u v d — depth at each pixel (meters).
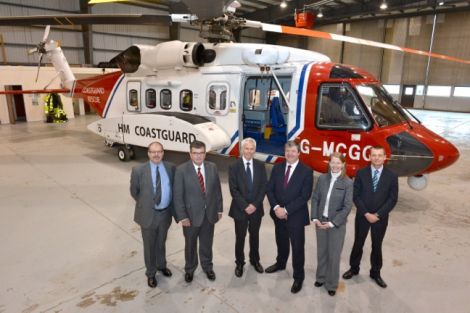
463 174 6.89
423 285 3.12
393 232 4.21
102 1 4.22
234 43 5.91
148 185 2.86
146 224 2.88
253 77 5.65
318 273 3.04
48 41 9.20
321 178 2.89
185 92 6.46
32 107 14.00
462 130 12.53
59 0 17.03
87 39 18.30
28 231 4.16
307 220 2.96
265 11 20.23
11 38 16.17
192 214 2.93
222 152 6.16
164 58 6.42
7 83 13.05
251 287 3.07
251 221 3.15
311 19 6.71
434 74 21.16
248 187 3.04
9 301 2.86
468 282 3.18
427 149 4.49
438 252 3.74
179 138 5.97
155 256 3.04
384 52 22.81
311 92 4.95
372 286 3.09
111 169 6.96
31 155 8.12
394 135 4.55
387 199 2.92
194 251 3.08
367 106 4.61
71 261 3.48
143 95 7.13
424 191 5.79
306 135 5.05
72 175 6.54
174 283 3.12
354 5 19.88
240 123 5.82
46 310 2.75
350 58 24.36
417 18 21.20
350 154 4.71
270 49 5.28
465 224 4.48
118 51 20.17
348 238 4.08
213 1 4.04
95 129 7.77
